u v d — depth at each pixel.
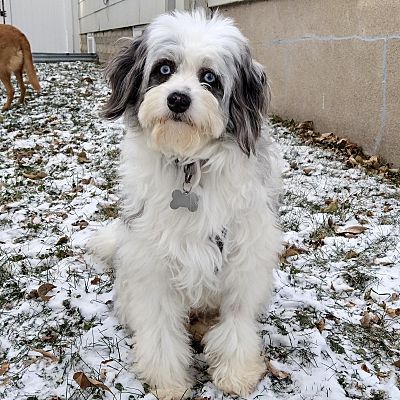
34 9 4.05
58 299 0.76
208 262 0.57
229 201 0.56
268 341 0.69
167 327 0.62
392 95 1.28
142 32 0.61
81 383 0.60
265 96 0.61
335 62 1.50
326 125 1.57
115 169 1.29
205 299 0.63
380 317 0.74
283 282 0.81
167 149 0.55
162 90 0.53
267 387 0.61
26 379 0.63
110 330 0.70
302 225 1.00
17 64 2.10
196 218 0.56
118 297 0.69
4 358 0.66
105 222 1.03
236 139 0.56
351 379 0.63
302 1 1.62
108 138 1.62
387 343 0.69
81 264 0.86
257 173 0.58
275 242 0.62
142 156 0.57
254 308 0.63
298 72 1.69
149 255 0.58
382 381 0.63
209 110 0.53
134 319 0.63
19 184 1.23
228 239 0.58
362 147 1.41
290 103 1.76
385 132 1.32
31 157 1.45
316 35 1.58
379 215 1.04
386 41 1.28
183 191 0.55
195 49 0.55
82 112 1.99
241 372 0.61
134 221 0.58
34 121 1.88
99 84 2.55
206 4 2.18
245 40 0.60
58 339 0.69
